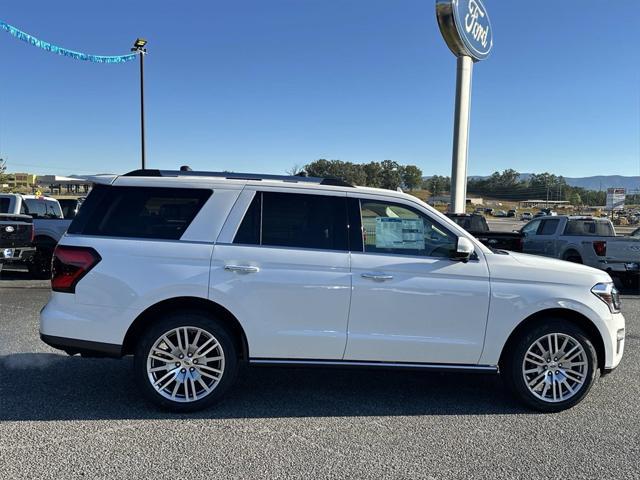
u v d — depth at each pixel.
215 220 4.46
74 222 4.49
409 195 4.73
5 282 11.62
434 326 4.49
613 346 4.67
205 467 3.48
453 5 19.23
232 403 4.66
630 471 3.54
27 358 5.88
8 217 10.45
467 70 20.45
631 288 12.77
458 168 20.86
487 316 4.51
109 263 4.32
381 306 4.43
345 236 4.53
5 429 4.00
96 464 3.49
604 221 13.77
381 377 5.55
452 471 3.50
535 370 4.60
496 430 4.20
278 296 4.37
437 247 4.63
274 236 4.48
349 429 4.16
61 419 4.21
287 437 3.98
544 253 14.26
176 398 4.38
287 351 4.41
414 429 4.19
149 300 4.29
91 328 4.31
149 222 4.46
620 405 4.80
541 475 3.47
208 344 4.40
